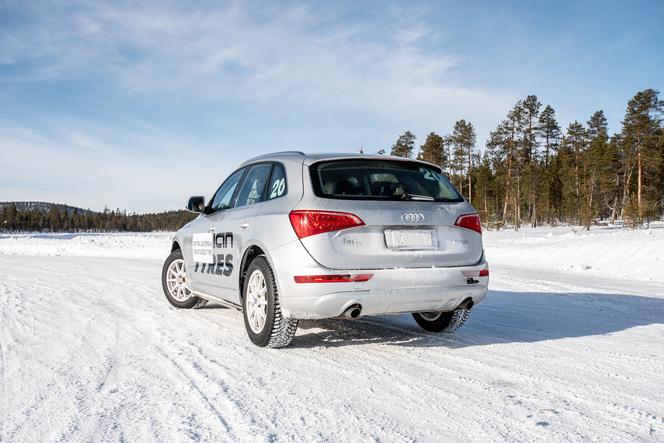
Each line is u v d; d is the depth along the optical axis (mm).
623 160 56562
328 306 3701
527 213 63375
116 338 4488
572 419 2625
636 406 2816
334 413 2705
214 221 5207
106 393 3014
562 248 15945
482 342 4422
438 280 3930
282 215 3912
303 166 4062
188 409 2750
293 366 3617
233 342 4363
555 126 68812
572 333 4824
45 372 3445
